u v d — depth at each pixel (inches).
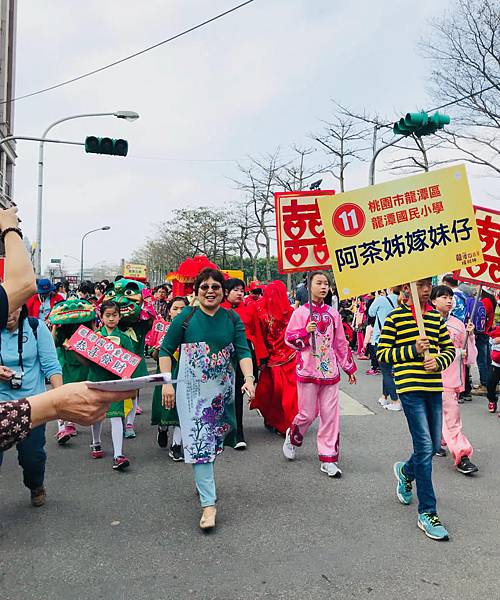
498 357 302.4
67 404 62.1
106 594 126.4
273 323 263.3
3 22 1331.2
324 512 172.2
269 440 259.8
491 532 157.6
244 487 195.6
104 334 242.4
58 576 134.6
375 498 183.8
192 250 1974.7
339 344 215.3
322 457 208.5
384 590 126.6
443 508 175.6
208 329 166.2
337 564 139.0
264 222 1453.0
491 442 252.1
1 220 71.3
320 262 231.0
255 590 127.3
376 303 324.5
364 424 285.4
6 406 61.0
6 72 1349.7
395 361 165.0
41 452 175.0
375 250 169.3
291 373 259.6
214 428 165.5
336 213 170.1
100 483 201.3
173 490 193.9
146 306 301.4
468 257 169.8
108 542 152.8
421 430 158.4
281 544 150.5
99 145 554.6
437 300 242.7
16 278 67.8
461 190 170.6
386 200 169.8
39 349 174.4
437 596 124.1
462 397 347.9
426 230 169.0
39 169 831.7
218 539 153.9
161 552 146.6
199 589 128.1
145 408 336.5
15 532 159.5
